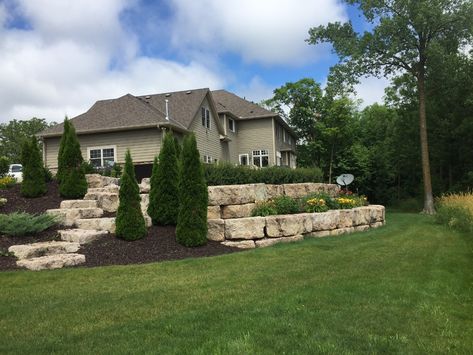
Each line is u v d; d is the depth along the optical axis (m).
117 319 4.32
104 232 8.67
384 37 25.45
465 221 12.87
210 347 3.54
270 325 4.04
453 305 4.79
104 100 25.30
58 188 11.72
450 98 29.95
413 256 7.91
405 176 40.78
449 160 32.78
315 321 4.16
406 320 4.23
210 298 5.04
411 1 23.84
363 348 3.55
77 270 6.58
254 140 32.56
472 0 23.22
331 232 11.36
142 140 22.20
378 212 14.26
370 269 6.66
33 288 5.58
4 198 10.59
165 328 4.00
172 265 7.04
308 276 6.16
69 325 4.16
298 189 13.05
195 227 8.67
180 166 8.95
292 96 41.41
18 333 3.95
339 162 39.78
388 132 42.47
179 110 25.12
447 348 3.56
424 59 26.12
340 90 27.78
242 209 10.52
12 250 7.37
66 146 11.35
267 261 7.38
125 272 6.52
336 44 26.92
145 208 10.39
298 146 43.84
